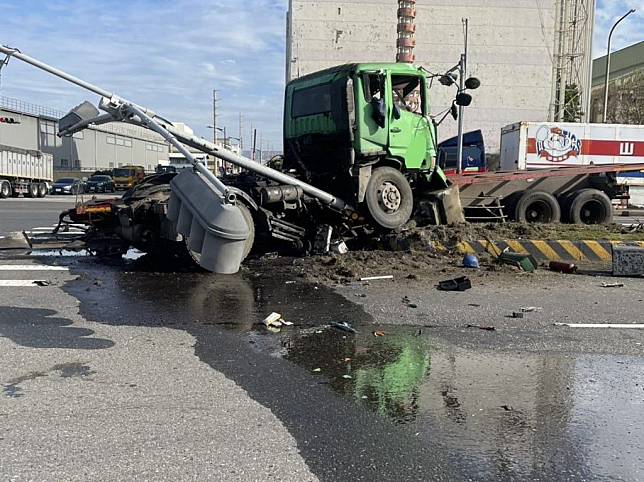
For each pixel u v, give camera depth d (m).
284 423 3.87
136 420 3.87
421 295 7.54
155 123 8.56
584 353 5.38
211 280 8.43
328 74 10.36
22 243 11.39
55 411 3.99
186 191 8.04
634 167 14.33
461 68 23.22
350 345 5.52
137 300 7.20
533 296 7.58
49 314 6.50
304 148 10.95
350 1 51.59
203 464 3.31
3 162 38.28
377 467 3.32
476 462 3.40
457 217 11.47
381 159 10.38
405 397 4.33
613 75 69.44
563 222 14.11
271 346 5.47
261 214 9.49
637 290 8.04
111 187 47.53
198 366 4.92
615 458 3.47
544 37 53.31
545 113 53.78
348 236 10.89
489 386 4.56
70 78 8.58
